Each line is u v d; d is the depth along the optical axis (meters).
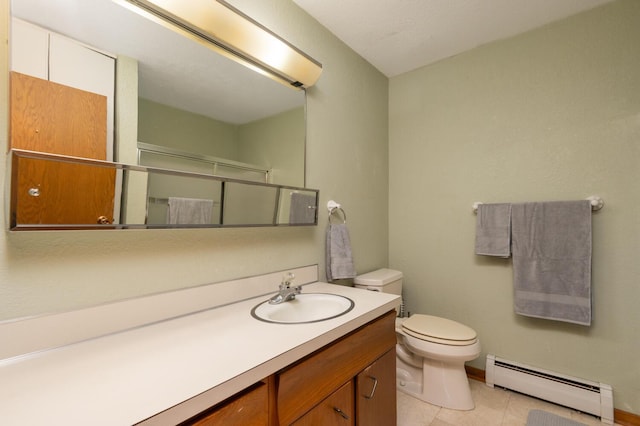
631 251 1.60
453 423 1.59
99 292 0.94
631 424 1.55
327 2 1.65
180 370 0.71
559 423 1.58
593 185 1.71
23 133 0.79
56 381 0.67
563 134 1.80
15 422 0.53
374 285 1.95
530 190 1.90
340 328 1.02
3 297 0.78
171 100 1.11
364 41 2.01
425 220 2.32
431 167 2.30
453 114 2.20
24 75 0.80
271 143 1.48
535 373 1.81
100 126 0.93
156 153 1.06
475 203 2.04
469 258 2.12
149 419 0.55
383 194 2.44
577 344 1.73
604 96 1.69
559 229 1.73
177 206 1.10
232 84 1.32
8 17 0.80
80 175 0.87
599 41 1.70
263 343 0.87
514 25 1.87
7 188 0.76
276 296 1.29
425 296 2.31
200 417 0.64
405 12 1.73
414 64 2.32
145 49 1.04
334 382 0.99
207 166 1.21
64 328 0.86
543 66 1.87
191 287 1.15
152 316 1.04
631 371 1.58
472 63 2.12
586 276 1.65
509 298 1.95
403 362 1.95
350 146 2.06
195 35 1.18
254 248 1.41
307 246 1.71
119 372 0.70
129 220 0.97
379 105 2.40
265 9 1.47
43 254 0.84
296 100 1.63
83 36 0.91
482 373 2.02
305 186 1.68
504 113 2.00
